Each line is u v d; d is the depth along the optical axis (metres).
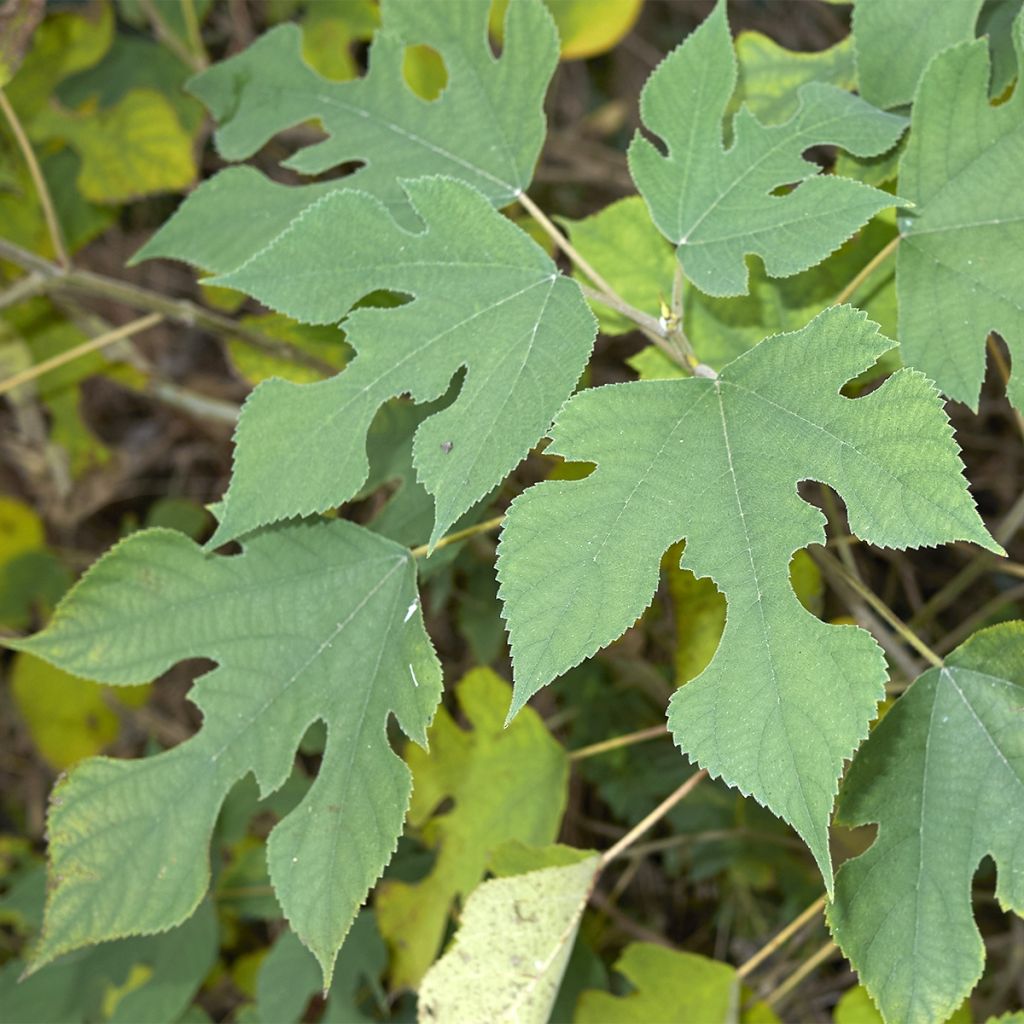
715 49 0.80
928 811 0.78
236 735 0.82
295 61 0.89
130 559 0.82
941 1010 0.76
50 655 0.82
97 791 0.81
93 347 1.01
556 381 0.76
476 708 0.95
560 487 0.74
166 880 0.81
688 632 0.92
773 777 0.71
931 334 0.81
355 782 0.80
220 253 0.88
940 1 0.82
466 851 0.94
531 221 1.02
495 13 1.04
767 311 0.88
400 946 0.95
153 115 1.10
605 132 1.46
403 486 0.89
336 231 0.80
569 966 1.01
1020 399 0.80
